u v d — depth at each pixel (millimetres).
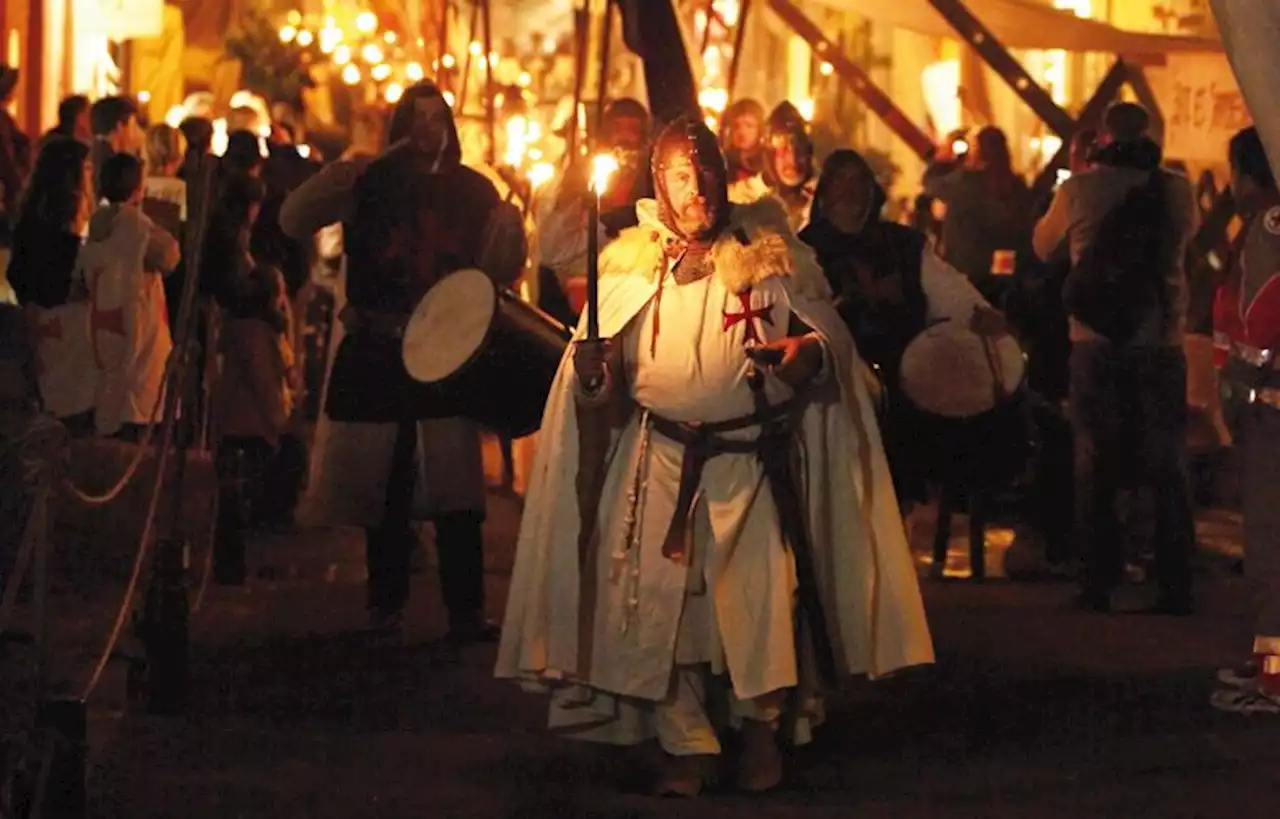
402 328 15234
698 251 11430
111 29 34812
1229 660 15398
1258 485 13812
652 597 11188
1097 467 17391
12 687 12117
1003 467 16016
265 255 20188
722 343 11242
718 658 11211
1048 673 14852
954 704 13828
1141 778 12023
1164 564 17297
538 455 11562
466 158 22156
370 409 15234
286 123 30125
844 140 35156
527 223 21031
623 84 29422
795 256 11438
